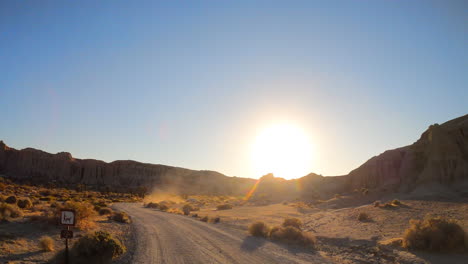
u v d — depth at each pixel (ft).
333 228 96.58
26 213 109.29
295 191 356.79
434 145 169.58
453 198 122.52
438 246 54.70
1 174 497.87
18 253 53.26
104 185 568.41
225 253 57.16
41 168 556.51
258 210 187.32
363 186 249.34
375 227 88.94
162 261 50.14
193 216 150.30
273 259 52.75
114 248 51.03
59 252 48.21
